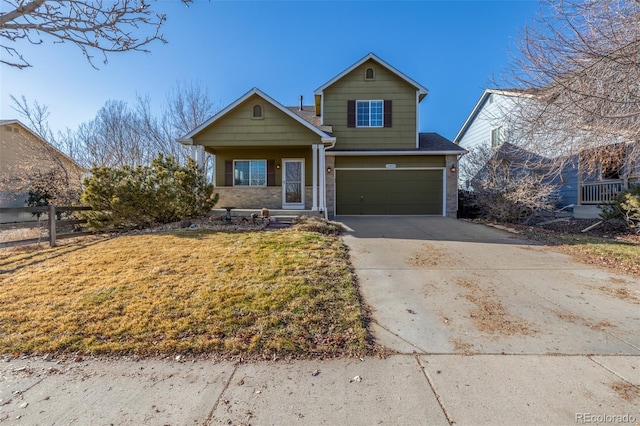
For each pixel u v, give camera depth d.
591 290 4.59
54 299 4.08
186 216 10.04
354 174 13.67
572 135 7.21
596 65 5.86
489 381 2.58
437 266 5.70
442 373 2.70
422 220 11.62
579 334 3.36
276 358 2.93
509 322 3.64
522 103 7.99
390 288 4.67
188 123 20.95
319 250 6.34
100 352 3.02
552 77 6.22
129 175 9.27
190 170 10.02
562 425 2.12
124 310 3.76
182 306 3.83
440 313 3.88
